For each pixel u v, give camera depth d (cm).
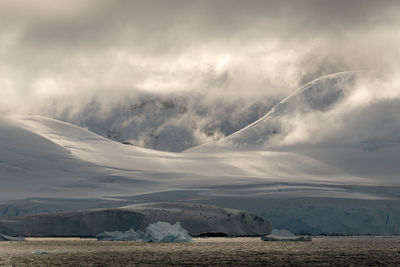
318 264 18650
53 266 18012
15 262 18912
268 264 18588
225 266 18062
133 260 19425
